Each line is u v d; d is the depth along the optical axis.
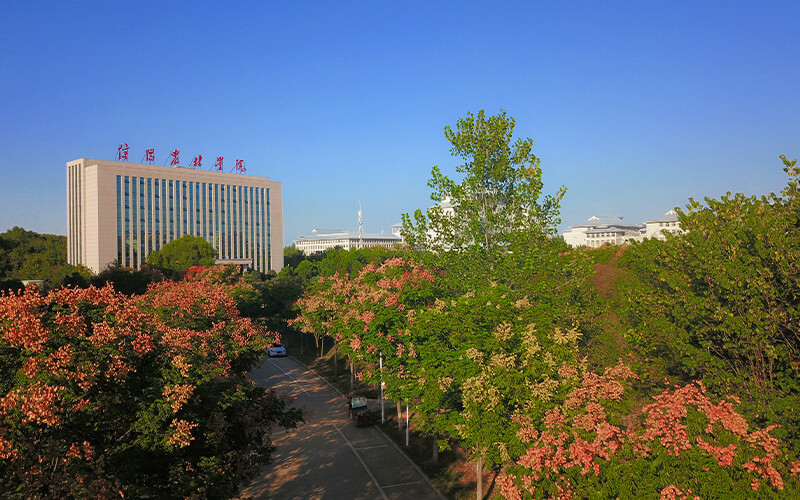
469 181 30.36
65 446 11.79
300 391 44.31
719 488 10.21
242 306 62.28
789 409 12.93
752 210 19.19
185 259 98.69
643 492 10.73
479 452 18.38
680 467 10.91
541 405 15.54
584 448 11.72
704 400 11.99
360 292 36.69
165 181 136.75
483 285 26.33
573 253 29.61
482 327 19.97
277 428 33.28
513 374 16.77
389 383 26.19
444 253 30.16
